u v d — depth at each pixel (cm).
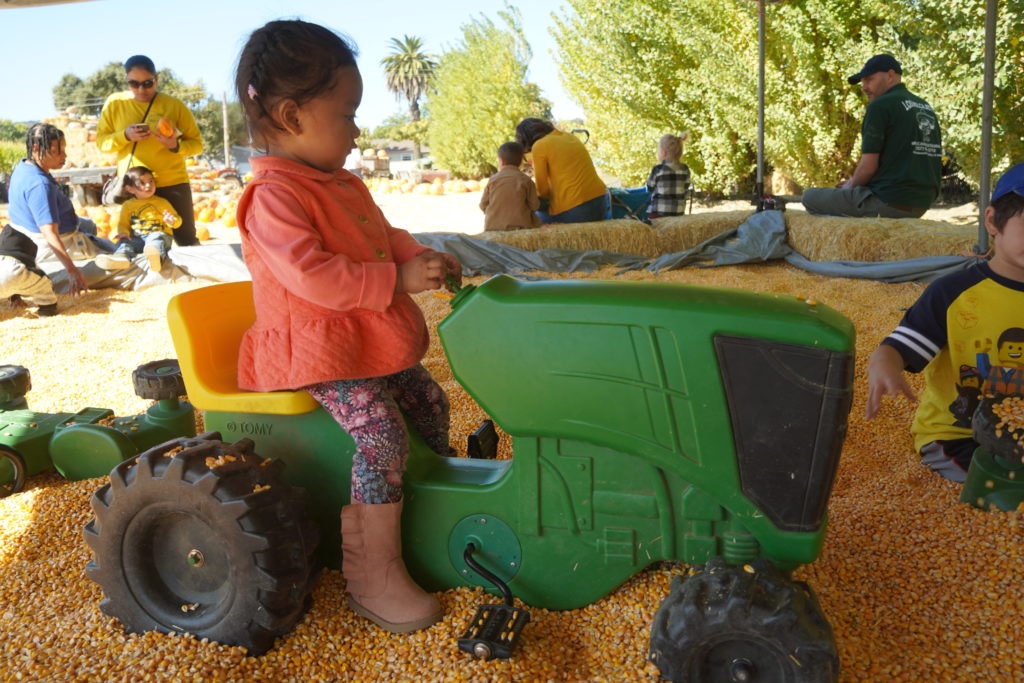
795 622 140
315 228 173
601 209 845
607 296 157
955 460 242
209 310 201
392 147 7038
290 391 183
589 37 1489
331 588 196
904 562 199
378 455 178
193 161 2312
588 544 175
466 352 167
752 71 1248
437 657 171
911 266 574
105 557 184
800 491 152
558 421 164
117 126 729
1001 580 187
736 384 150
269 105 170
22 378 314
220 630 176
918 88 955
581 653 171
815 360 145
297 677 171
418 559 192
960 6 847
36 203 598
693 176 1421
